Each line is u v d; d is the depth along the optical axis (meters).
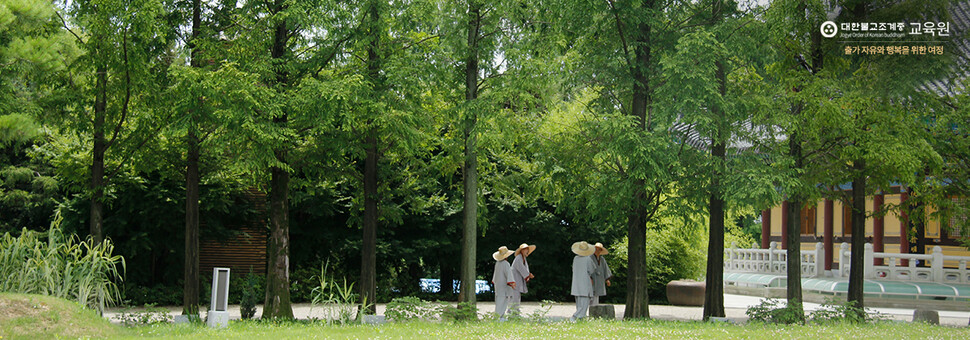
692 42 14.38
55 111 14.41
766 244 34.00
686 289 23.22
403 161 19.61
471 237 16.48
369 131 15.32
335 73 15.48
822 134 15.67
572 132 16.53
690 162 16.11
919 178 16.91
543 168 16.72
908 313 20.66
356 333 11.28
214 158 17.47
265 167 15.72
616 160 15.79
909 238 17.97
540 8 15.80
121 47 14.13
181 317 14.51
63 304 11.67
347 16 14.34
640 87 16.38
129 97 15.07
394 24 15.14
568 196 17.36
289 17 14.04
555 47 15.20
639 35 16.27
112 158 16.94
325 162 16.62
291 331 11.68
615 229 25.73
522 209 25.41
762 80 16.28
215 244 24.70
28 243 12.88
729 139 16.22
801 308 15.07
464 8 15.75
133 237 21.23
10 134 11.55
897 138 14.55
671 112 15.12
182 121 13.48
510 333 11.42
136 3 13.45
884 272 26.16
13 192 26.41
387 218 19.69
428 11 14.91
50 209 26.56
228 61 14.20
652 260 25.98
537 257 26.33
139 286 22.41
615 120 14.57
